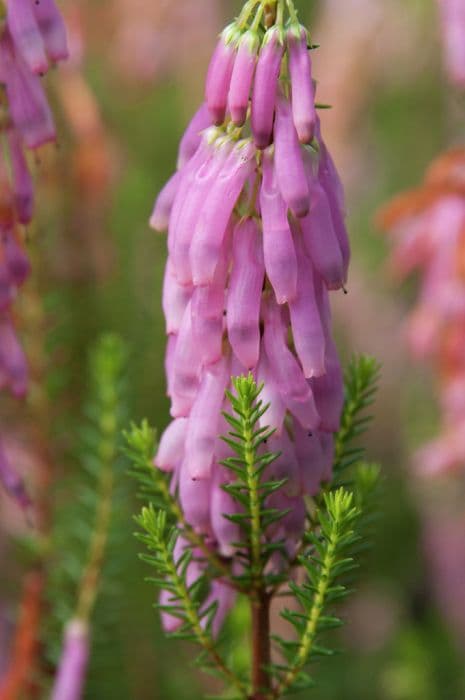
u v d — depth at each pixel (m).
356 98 0.85
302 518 0.41
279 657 0.58
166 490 0.43
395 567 0.75
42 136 0.42
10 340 0.45
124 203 0.64
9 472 0.46
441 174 0.59
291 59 0.39
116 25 0.87
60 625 0.52
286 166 0.39
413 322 0.64
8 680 0.52
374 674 0.67
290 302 0.39
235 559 0.42
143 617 0.60
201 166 0.39
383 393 0.81
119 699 0.56
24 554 0.55
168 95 0.88
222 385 0.40
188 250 0.39
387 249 0.83
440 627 0.70
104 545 0.51
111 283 0.60
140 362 0.61
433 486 0.74
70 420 0.56
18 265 0.44
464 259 0.58
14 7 0.41
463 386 0.62
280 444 0.40
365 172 0.86
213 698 0.44
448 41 0.56
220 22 0.92
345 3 0.87
